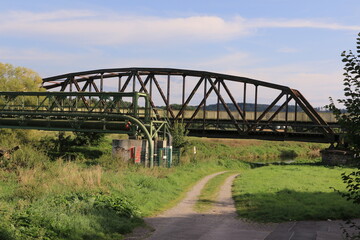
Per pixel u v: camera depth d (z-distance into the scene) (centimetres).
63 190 1675
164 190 2169
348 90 787
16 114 3959
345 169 3497
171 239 1150
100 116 3509
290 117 5794
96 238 1106
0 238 897
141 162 3338
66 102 5850
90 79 5419
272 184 2361
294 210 1566
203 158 4484
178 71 4869
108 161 3209
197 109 4884
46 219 1110
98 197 1542
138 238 1166
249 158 6125
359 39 782
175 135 4125
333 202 1711
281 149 7081
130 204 1573
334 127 4297
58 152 4038
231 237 1164
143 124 3344
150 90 5012
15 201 1566
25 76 5956
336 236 1158
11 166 2717
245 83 4719
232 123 4728
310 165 4175
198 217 1548
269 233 1223
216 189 2381
